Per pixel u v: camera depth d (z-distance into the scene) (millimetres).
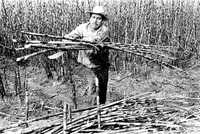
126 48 3854
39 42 3260
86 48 3688
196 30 8680
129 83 6699
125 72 7336
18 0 7520
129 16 7789
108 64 4543
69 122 3148
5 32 6898
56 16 7035
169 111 3564
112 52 7430
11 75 6688
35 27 6945
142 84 6688
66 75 6496
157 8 8352
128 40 7543
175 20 8328
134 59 7320
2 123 4488
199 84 6676
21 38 6680
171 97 3914
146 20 7793
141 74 7188
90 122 3201
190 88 6438
